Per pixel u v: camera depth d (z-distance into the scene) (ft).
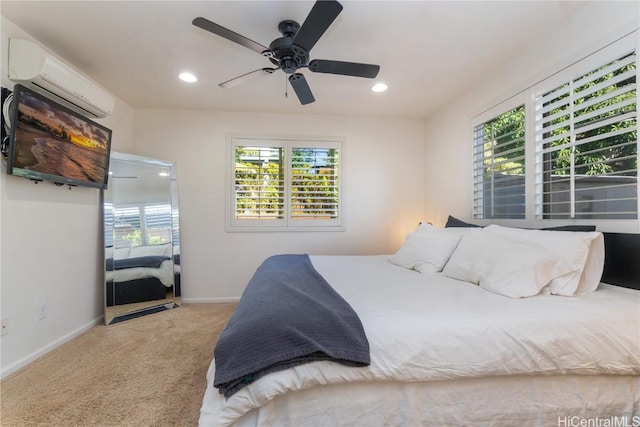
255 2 5.80
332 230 12.36
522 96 7.49
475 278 5.94
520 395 3.95
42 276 7.25
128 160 10.31
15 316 6.52
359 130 12.51
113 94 10.19
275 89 9.82
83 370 6.50
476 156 9.42
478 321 4.00
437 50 7.49
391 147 12.64
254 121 12.01
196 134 11.72
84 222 8.80
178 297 11.28
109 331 8.76
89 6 5.93
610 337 4.02
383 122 12.60
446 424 3.79
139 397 5.54
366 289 5.54
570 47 6.23
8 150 6.21
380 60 7.95
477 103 9.30
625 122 5.31
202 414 3.35
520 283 5.06
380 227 12.60
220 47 7.39
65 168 7.60
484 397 3.88
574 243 5.23
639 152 5.05
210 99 10.66
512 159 7.88
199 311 10.59
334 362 3.53
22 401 5.41
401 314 4.17
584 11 5.94
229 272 11.87
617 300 4.65
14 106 6.22
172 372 6.42
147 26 6.56
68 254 8.14
